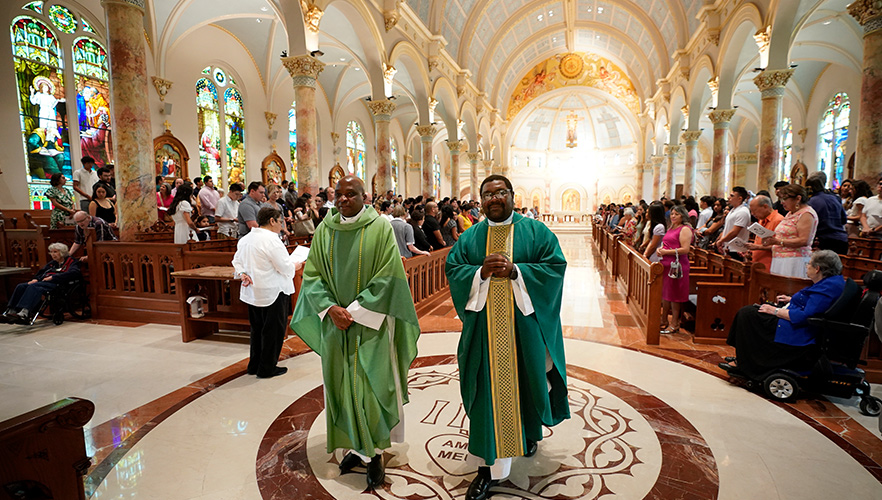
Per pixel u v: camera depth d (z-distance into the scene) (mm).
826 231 4832
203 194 8711
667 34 19500
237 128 16703
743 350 3648
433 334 5410
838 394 3332
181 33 13820
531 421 2369
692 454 2691
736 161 28656
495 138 29766
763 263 4516
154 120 13328
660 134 24438
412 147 31359
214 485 2438
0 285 6625
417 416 3252
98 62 11883
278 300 3975
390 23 13000
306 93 9789
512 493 2324
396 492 2373
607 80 28781
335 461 2682
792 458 2641
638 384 3797
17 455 1368
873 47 7004
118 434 2994
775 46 10094
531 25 23922
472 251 2436
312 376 4043
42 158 10609
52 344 4996
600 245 15195
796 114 20109
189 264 5582
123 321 6012
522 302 2234
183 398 3572
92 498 2322
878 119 7051
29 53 10297
